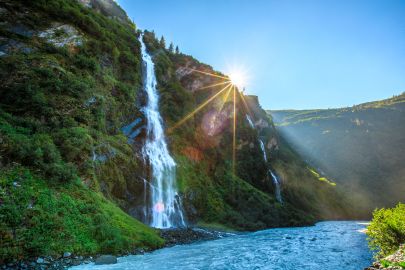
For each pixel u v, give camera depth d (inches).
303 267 648.4
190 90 2444.6
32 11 1339.8
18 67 1037.2
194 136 2006.6
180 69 2497.5
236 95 2982.3
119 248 709.3
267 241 1106.7
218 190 1909.4
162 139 1720.0
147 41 2427.4
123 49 1841.8
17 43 1143.0
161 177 1478.8
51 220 629.9
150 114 1737.2
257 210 1980.8
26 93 967.6
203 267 631.2
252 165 2657.5
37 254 544.7
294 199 3169.3
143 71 1985.7
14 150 732.7
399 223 610.9
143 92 1808.6
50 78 1079.0
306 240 1149.1
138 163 1357.0
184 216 1486.2
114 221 801.6
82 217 712.4
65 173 794.8
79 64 1299.2
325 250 884.0
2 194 604.1
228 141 2511.1
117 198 1151.0
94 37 1579.7
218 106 2541.8
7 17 1207.6
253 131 2942.9
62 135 926.4
